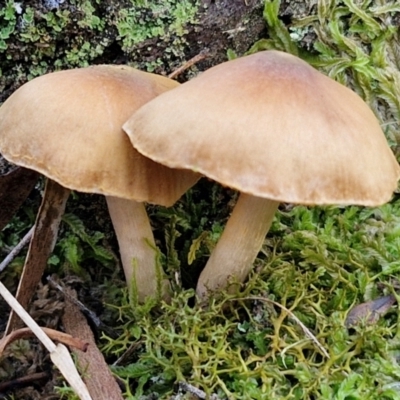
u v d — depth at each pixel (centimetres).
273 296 11
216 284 11
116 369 11
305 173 8
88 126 9
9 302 10
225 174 8
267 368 10
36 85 10
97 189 9
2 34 11
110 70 10
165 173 10
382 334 11
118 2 11
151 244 11
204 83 9
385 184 9
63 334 10
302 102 9
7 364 11
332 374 10
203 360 10
